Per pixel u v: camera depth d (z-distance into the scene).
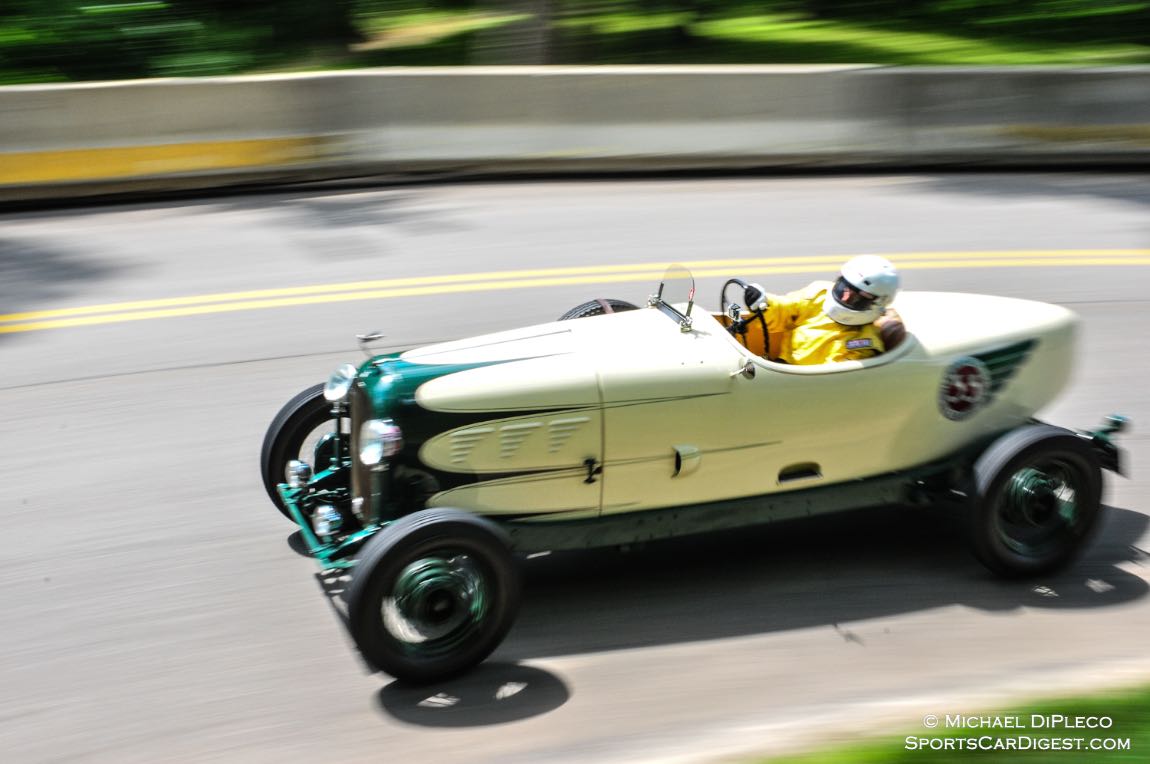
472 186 11.59
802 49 18.62
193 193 11.06
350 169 11.41
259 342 7.86
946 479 5.48
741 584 5.21
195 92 10.84
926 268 9.52
